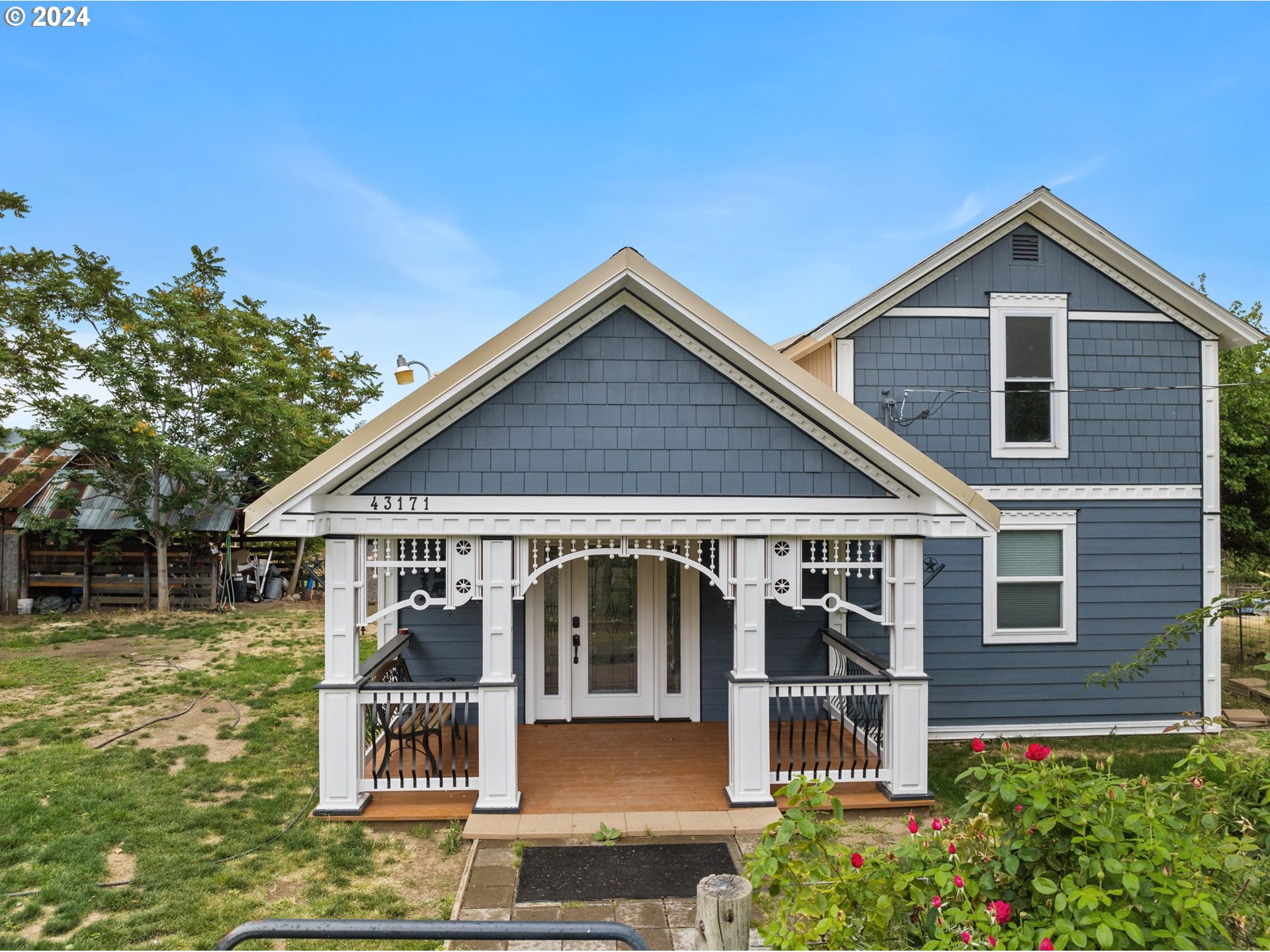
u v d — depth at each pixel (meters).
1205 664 9.61
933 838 3.38
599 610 9.30
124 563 18.91
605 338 6.71
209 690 11.01
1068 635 9.52
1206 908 2.58
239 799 7.04
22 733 8.91
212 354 18.33
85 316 18.03
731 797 6.71
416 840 6.30
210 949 4.70
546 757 7.94
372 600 20.00
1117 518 9.56
